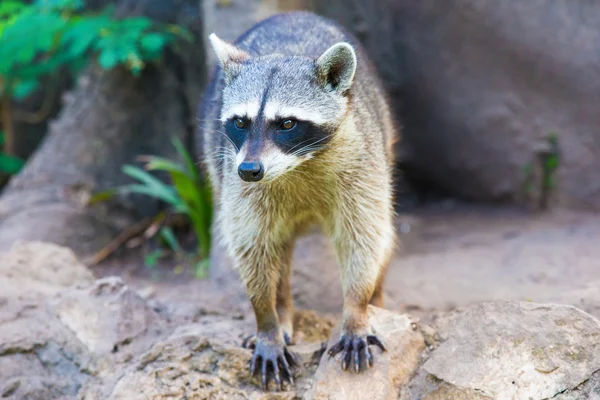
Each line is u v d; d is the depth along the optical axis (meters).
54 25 8.55
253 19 7.90
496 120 9.36
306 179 4.48
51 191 8.88
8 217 8.45
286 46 5.18
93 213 8.95
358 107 4.65
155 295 6.60
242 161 4.04
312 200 4.64
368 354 4.39
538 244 7.50
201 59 9.35
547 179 9.12
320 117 4.25
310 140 4.25
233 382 4.64
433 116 9.88
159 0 9.41
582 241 7.46
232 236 4.66
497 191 9.58
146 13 9.34
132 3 9.41
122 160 9.34
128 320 5.15
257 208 4.53
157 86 9.37
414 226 8.93
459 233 8.54
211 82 5.74
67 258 6.48
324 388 4.38
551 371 4.12
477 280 6.44
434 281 6.47
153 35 8.69
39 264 6.29
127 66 9.17
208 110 5.46
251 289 4.67
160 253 8.97
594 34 8.65
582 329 4.20
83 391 4.76
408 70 9.92
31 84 10.34
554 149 9.04
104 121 9.28
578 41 8.72
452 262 7.16
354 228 4.55
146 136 9.42
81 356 4.99
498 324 4.35
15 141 11.90
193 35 9.34
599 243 7.31
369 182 4.51
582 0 8.67
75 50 8.45
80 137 9.24
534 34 8.91
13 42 8.46
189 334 4.84
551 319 4.27
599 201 8.83
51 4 8.80
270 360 4.60
